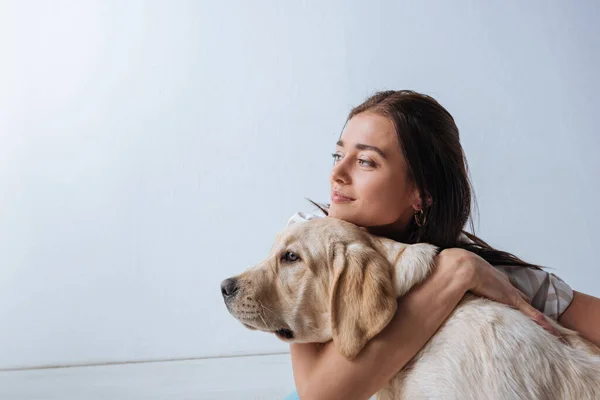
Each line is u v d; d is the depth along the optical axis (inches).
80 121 183.2
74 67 185.5
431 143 61.9
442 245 64.7
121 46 186.4
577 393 50.2
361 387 53.6
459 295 55.2
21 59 184.9
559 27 185.2
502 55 182.2
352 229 59.4
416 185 61.5
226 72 185.0
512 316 53.8
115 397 132.6
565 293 66.6
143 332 175.3
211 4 186.9
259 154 182.4
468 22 183.6
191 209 180.9
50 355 173.2
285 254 60.5
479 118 179.5
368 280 54.2
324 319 58.9
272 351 175.3
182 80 185.0
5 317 174.4
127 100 184.5
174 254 179.0
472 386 50.5
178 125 183.6
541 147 179.5
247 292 60.1
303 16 185.5
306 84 183.9
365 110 63.1
